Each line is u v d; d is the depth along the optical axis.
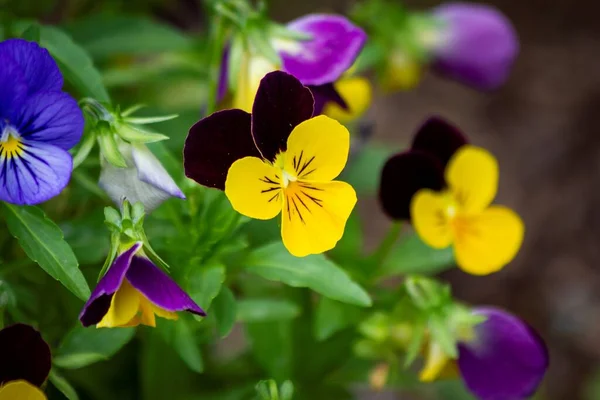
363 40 0.45
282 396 0.42
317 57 0.45
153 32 0.50
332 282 0.43
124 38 0.50
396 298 0.47
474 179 0.46
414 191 0.47
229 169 0.41
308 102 0.42
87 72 0.44
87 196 0.47
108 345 0.44
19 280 0.46
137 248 0.41
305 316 0.49
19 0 0.50
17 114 0.41
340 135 0.41
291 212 0.41
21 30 0.46
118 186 0.42
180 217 0.44
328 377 0.50
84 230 0.45
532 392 0.46
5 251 0.46
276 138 0.41
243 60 0.45
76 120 0.41
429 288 0.46
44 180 0.41
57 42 0.45
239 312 0.46
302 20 0.46
